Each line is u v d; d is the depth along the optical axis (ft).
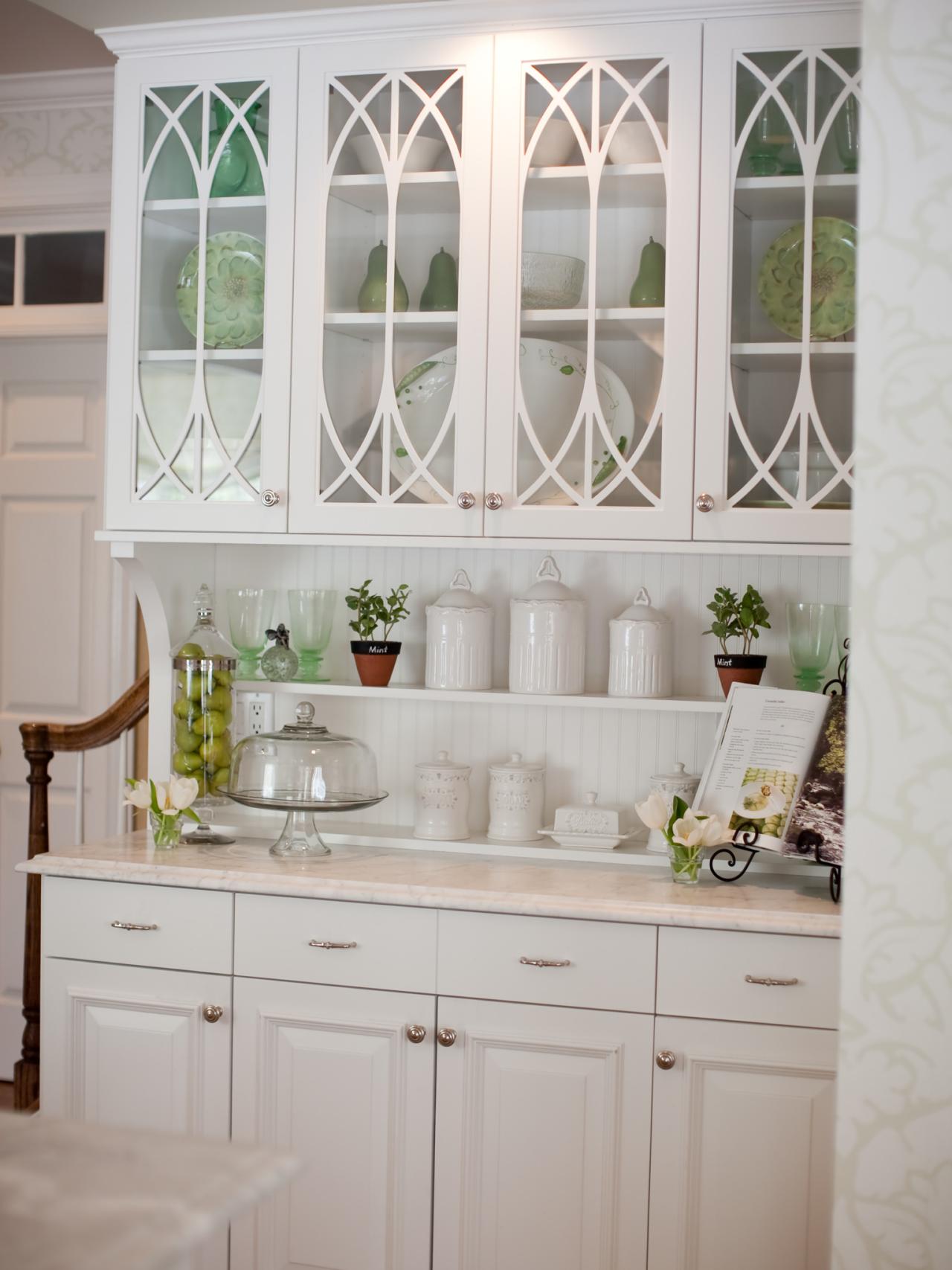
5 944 11.76
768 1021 7.14
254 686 9.01
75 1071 8.14
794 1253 7.12
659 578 8.91
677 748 8.91
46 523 11.67
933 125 5.33
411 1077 7.57
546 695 8.43
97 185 11.18
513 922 7.45
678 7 7.70
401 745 9.34
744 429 7.77
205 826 8.83
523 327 8.02
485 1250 7.49
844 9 7.57
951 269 5.32
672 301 7.78
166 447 8.59
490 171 8.00
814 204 7.68
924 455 5.36
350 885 7.68
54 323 11.37
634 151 7.87
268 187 8.32
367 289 8.23
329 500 8.29
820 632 8.22
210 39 8.36
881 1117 5.49
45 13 9.87
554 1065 7.39
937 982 5.41
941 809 5.39
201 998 7.93
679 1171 7.24
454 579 9.00
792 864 8.17
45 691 11.71
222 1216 2.91
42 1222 2.84
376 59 8.14
